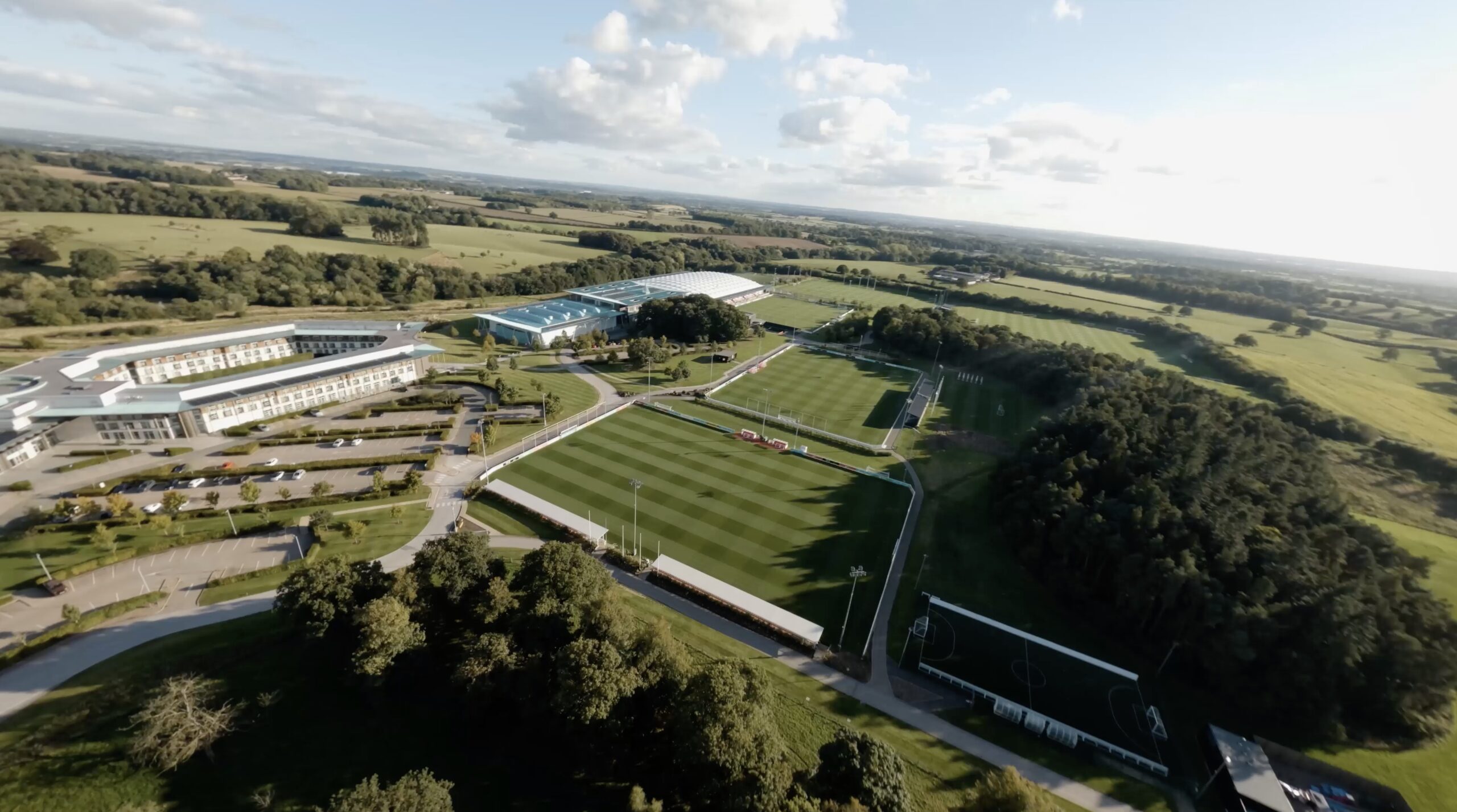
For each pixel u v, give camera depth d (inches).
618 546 2874.0
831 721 2016.5
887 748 1621.6
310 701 1916.8
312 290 6806.1
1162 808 1803.6
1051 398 5103.3
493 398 4579.2
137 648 2107.5
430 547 2175.2
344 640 1987.0
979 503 3516.2
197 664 2009.1
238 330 5049.2
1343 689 2037.4
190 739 1651.1
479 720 1868.8
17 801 1576.0
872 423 4643.2
